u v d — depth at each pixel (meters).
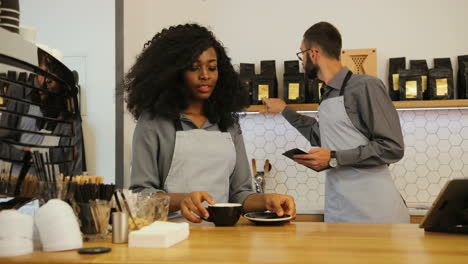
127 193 1.16
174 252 0.87
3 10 1.18
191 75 1.67
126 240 1.01
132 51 3.18
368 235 1.11
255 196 1.58
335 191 2.40
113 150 3.00
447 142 3.11
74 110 1.36
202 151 1.64
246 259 0.80
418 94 2.93
